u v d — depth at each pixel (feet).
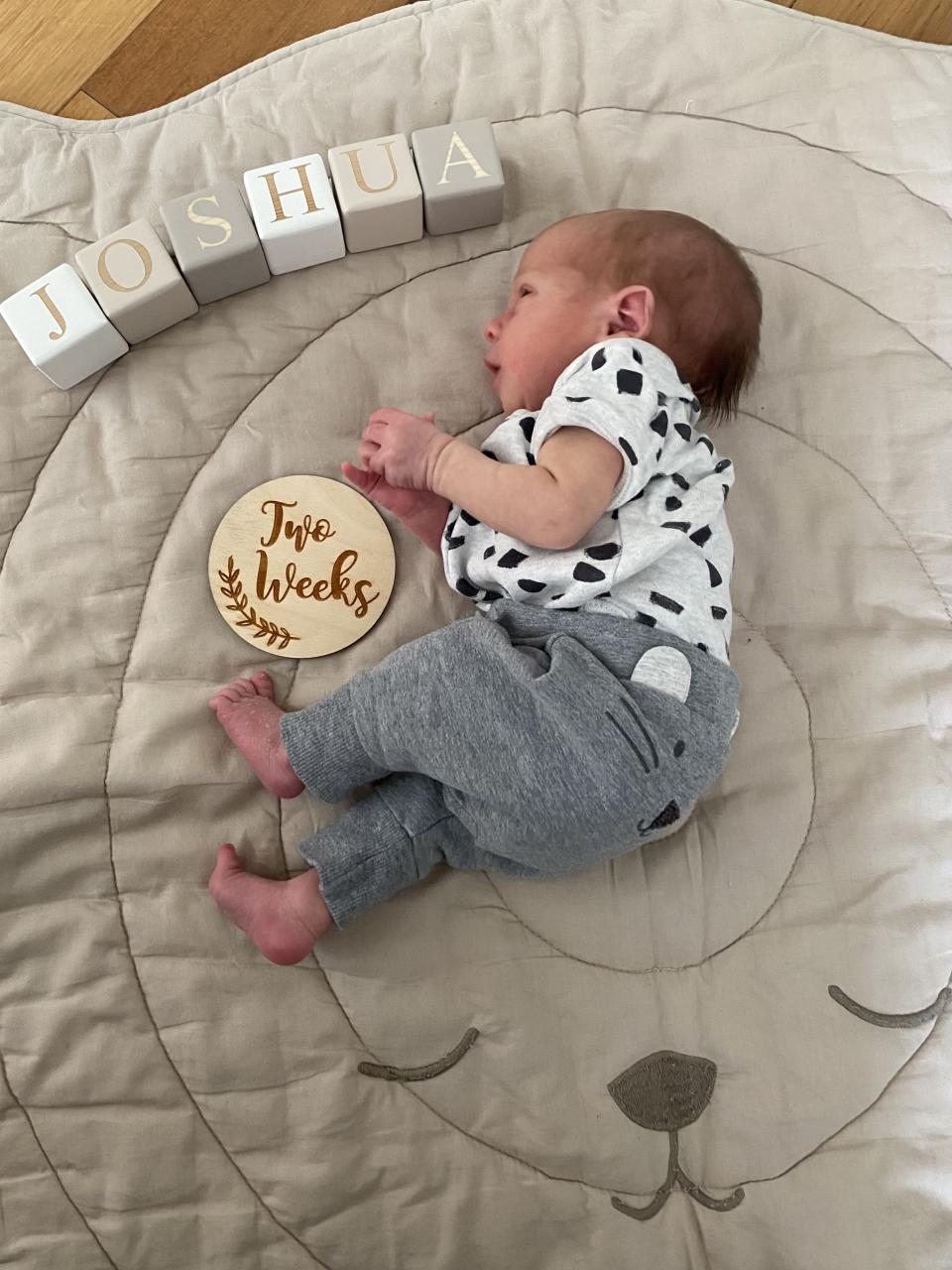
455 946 2.97
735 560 3.28
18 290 3.37
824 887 3.04
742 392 3.37
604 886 3.03
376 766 2.83
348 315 3.39
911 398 3.40
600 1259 2.78
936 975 2.97
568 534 2.67
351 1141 2.81
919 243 3.53
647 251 2.97
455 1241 2.77
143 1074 2.81
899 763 3.13
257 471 3.24
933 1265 2.75
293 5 4.02
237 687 3.04
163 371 3.30
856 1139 2.85
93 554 3.15
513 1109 2.86
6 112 3.55
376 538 3.21
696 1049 2.92
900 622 3.24
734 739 3.15
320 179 3.26
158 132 3.56
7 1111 2.77
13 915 2.88
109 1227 2.72
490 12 3.74
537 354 3.00
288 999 2.89
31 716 3.00
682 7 3.74
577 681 2.63
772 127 3.63
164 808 2.98
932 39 4.01
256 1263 2.74
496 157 3.31
